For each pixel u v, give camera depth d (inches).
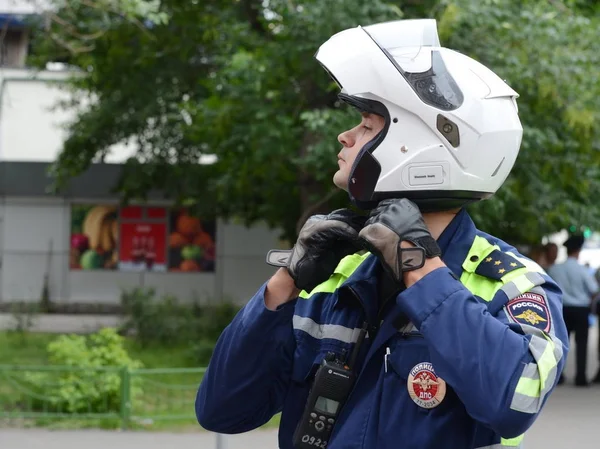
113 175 906.7
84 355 378.9
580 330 486.9
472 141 83.7
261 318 91.4
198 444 316.5
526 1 413.1
